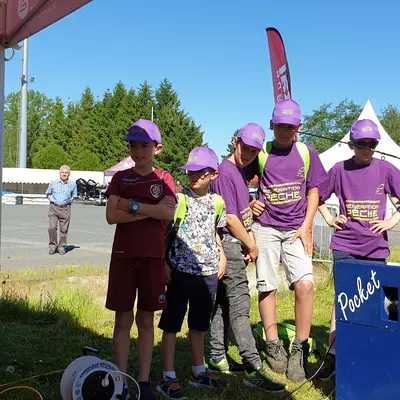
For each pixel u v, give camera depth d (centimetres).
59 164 6391
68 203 1110
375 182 424
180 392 363
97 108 7300
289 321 600
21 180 4181
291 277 426
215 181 404
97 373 303
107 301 348
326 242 978
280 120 402
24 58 3050
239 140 400
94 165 6462
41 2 332
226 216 396
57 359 421
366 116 1273
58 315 540
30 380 373
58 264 952
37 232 1578
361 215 427
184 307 379
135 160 352
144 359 350
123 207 337
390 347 283
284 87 634
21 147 3194
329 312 656
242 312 400
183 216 378
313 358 466
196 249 376
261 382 385
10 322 526
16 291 622
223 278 408
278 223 427
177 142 6662
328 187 442
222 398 367
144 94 7262
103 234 1581
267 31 644
